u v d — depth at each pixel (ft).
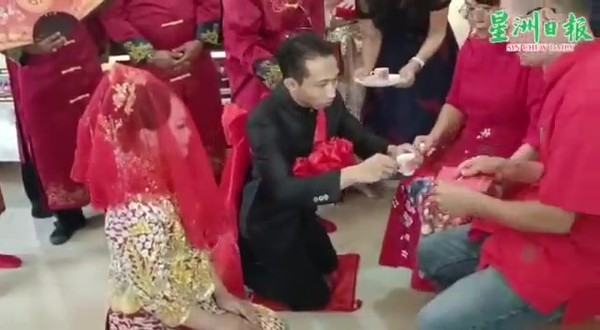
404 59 10.78
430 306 6.74
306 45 8.16
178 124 6.00
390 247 9.18
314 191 8.12
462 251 7.87
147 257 5.84
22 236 11.61
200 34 10.71
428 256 8.03
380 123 11.09
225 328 6.32
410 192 8.74
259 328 6.59
